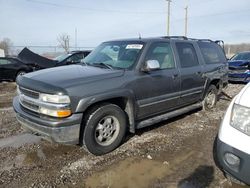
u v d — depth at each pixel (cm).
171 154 396
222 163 281
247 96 286
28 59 1117
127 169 350
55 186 310
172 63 499
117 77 394
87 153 396
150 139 452
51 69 432
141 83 422
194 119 570
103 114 377
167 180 323
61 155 388
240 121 273
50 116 344
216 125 532
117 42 497
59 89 337
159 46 474
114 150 405
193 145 430
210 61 621
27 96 378
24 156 385
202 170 346
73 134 346
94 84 364
